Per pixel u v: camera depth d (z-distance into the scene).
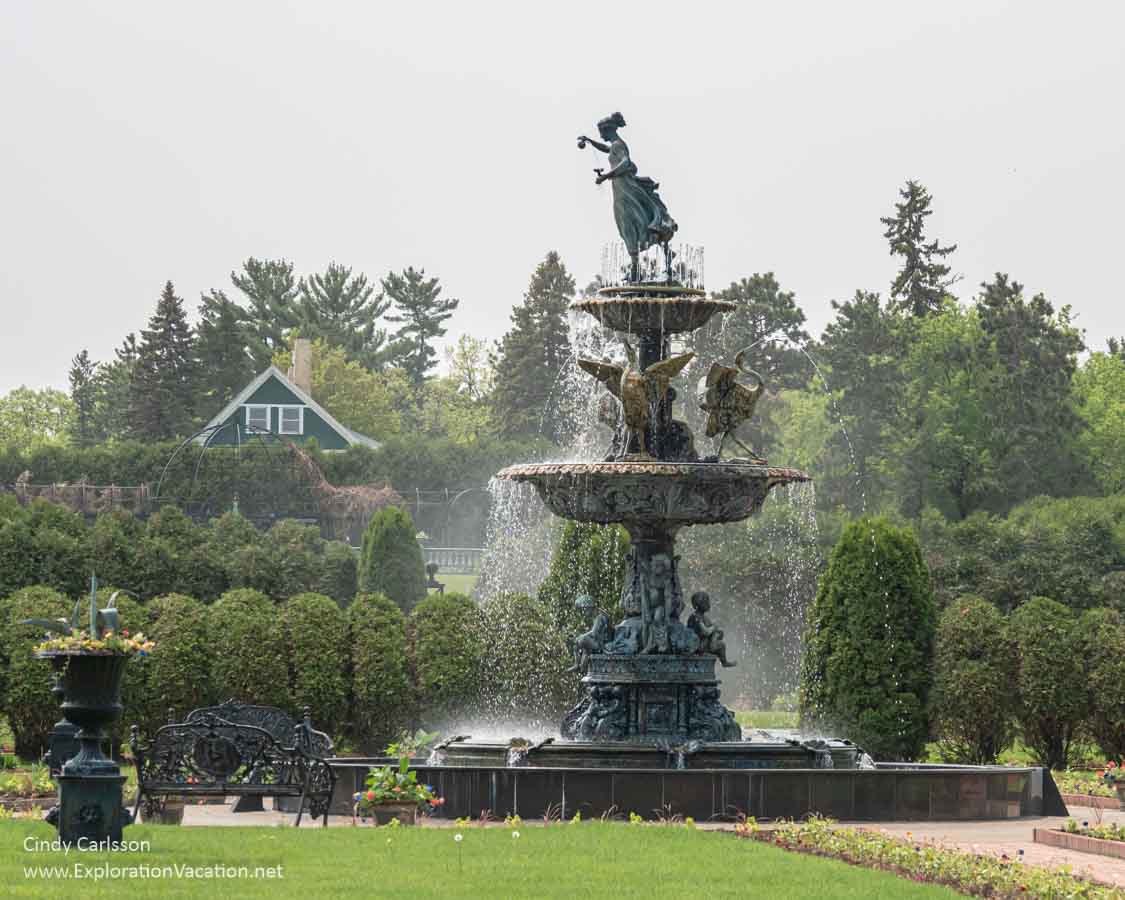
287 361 140.38
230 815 28.25
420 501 86.50
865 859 21.81
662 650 29.59
